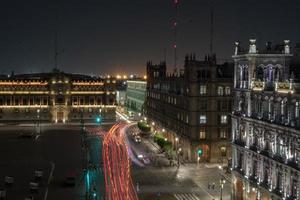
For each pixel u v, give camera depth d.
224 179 108.44
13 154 149.25
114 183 109.25
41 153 151.00
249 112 88.88
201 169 125.69
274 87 79.19
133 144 167.25
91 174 118.81
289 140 73.06
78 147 162.50
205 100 134.88
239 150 93.44
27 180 112.56
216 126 135.62
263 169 82.19
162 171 123.12
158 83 187.62
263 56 88.50
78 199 95.94
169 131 164.38
